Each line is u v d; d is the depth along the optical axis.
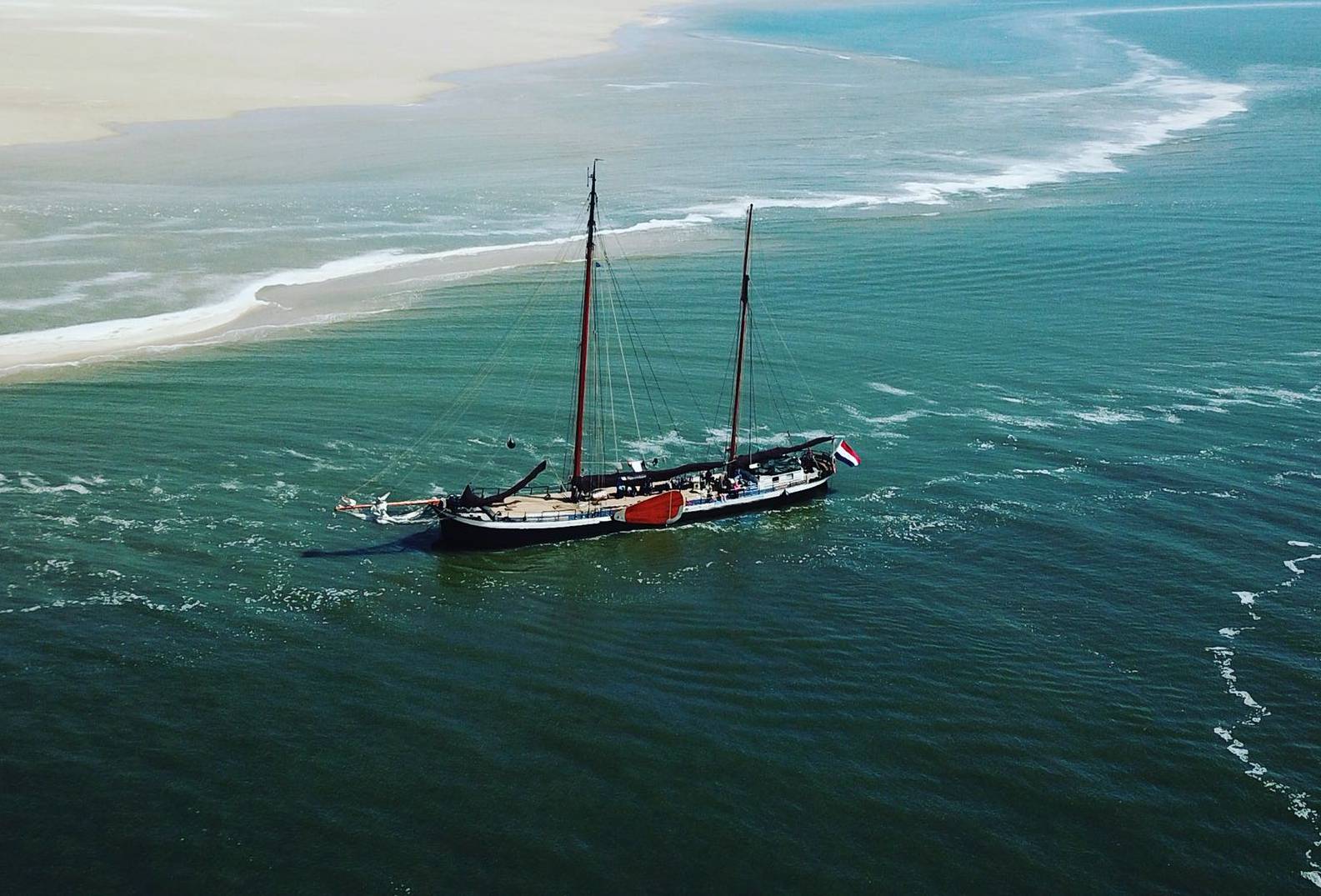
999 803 49.28
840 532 72.06
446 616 61.97
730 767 50.94
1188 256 125.94
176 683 55.19
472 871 45.03
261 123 189.38
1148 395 91.19
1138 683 57.28
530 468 78.69
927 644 60.19
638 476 75.06
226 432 81.69
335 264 120.44
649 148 180.25
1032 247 129.62
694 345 100.44
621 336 102.25
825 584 66.06
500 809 48.09
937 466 80.19
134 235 127.69
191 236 128.12
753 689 56.38
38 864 44.69
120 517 69.88
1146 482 77.62
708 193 153.00
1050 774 50.94
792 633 61.16
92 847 45.59
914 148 184.00
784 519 73.75
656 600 64.31
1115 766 51.56
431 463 78.62
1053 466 80.06
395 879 44.53
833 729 53.53
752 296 112.94
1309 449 82.06
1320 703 55.94
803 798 49.22
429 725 53.03
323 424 83.56
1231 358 98.62
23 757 49.97
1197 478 78.12
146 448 78.75
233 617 60.66
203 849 45.62
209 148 170.88
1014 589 65.44
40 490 72.50
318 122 192.25
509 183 155.38
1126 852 46.91
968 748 52.47
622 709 54.53
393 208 141.88
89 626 59.09
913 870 45.75
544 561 68.44
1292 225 136.88
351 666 57.12
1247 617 62.78
